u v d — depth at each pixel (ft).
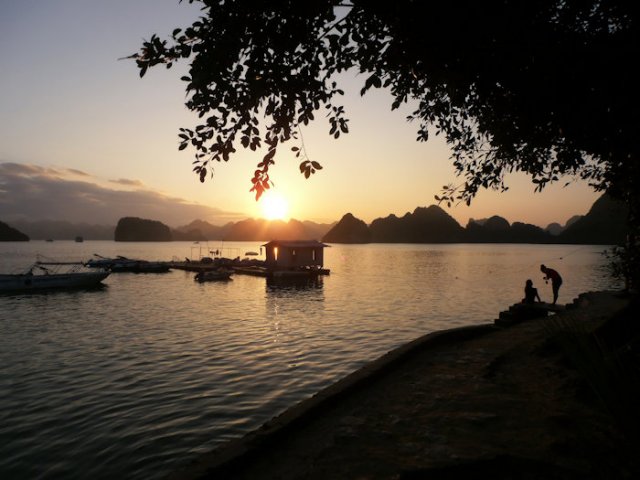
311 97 18.33
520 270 263.90
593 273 234.99
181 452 33.40
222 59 15.39
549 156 23.67
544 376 23.57
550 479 12.97
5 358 61.36
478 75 15.10
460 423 17.61
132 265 238.07
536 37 13.21
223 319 96.02
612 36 12.88
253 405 43.32
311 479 13.53
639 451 8.87
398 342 73.31
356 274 231.09
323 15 15.90
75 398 45.03
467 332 37.40
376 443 15.98
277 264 210.38
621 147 13.91
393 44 15.96
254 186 19.15
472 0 12.87
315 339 75.31
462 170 25.57
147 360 60.13
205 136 17.92
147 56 16.05
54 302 124.36
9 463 31.73
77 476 29.96
